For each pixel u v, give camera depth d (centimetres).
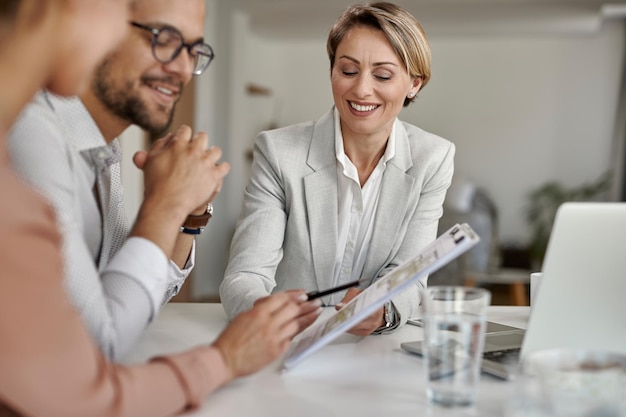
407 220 176
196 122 643
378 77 161
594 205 95
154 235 100
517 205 815
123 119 108
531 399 78
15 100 70
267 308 97
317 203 172
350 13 164
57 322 67
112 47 79
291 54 883
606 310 95
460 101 830
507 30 742
